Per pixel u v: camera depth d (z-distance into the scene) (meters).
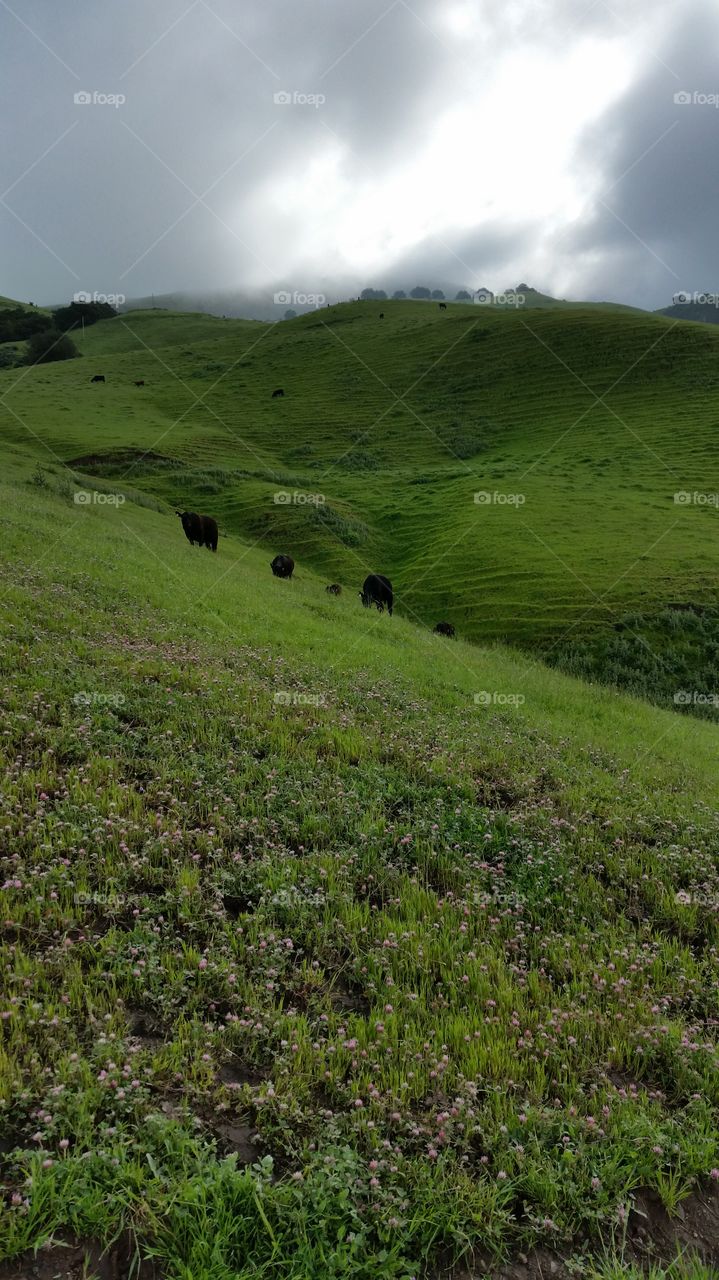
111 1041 4.18
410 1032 4.83
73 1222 3.19
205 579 23.66
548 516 55.09
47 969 4.68
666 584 41.41
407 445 83.12
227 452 79.19
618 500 58.06
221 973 4.98
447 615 42.62
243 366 117.81
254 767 8.47
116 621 14.28
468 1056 4.72
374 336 123.31
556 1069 4.73
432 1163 3.86
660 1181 3.98
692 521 52.16
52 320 186.00
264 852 6.63
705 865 8.25
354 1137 3.90
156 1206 3.31
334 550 53.56
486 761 10.35
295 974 5.21
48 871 5.62
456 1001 5.25
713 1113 4.55
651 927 6.91
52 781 7.01
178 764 8.12
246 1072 4.34
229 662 13.41
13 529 21.28
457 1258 3.43
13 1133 3.59
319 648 17.09
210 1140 3.79
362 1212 3.47
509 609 41.34
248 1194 3.40
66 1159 3.38
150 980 4.79
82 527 27.41
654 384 86.44
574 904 7.00
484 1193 3.68
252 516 59.62
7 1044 4.04
